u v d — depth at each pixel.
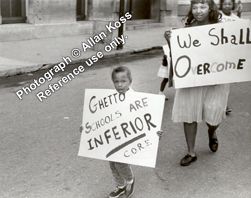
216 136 4.89
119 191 3.68
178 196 3.80
